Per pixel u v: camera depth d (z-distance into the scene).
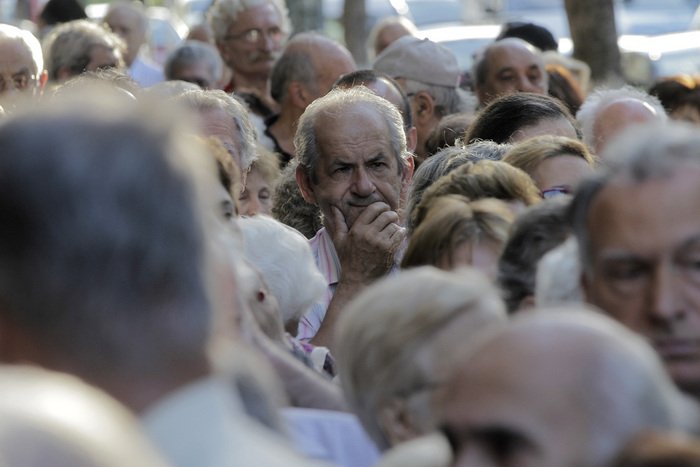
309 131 15.03
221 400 5.52
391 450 7.83
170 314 5.40
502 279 9.39
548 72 25.17
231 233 9.90
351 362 7.97
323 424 8.76
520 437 5.31
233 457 5.42
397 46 23.17
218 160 11.37
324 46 22.36
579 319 5.50
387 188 14.91
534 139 13.60
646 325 7.59
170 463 5.28
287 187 16.62
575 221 7.98
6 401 4.04
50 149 5.30
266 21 27.28
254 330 9.16
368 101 15.04
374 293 8.08
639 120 18.23
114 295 5.34
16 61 19.67
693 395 7.59
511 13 63.75
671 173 7.65
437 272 8.12
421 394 7.75
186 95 15.60
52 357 5.37
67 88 16.17
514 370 5.36
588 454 5.27
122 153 5.34
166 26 47.88
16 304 5.35
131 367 5.38
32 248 5.30
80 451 3.96
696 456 4.69
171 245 5.38
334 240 14.79
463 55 42.66
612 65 36.31
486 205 10.30
